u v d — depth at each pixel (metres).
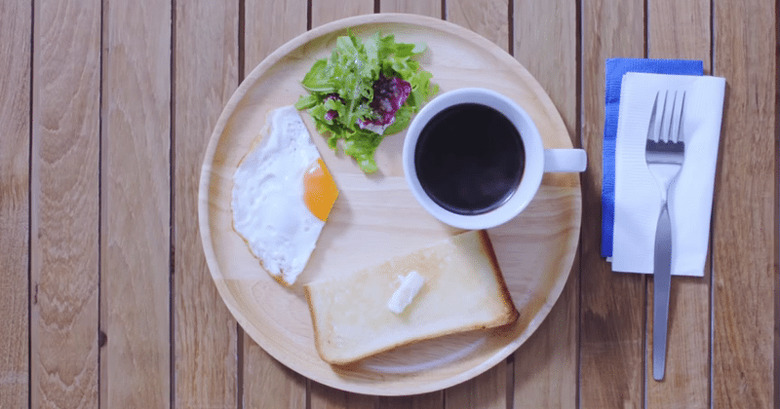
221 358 0.64
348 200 0.62
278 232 0.62
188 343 0.64
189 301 0.64
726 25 0.64
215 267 0.61
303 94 0.62
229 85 0.64
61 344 0.65
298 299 0.62
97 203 0.65
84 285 0.65
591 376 0.64
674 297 0.64
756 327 0.64
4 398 0.65
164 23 0.65
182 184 0.64
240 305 0.61
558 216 0.61
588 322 0.64
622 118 0.63
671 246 0.63
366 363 0.61
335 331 0.61
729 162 0.64
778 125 0.67
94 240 0.65
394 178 0.62
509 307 0.61
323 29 0.61
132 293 0.64
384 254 0.62
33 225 0.66
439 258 0.62
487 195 0.58
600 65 0.64
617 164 0.63
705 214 0.63
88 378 0.65
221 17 0.64
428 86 0.61
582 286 0.64
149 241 0.64
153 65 0.64
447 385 0.60
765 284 0.64
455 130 0.58
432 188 0.58
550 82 0.64
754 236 0.64
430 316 0.61
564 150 0.56
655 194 0.63
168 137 0.64
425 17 0.61
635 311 0.64
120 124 0.64
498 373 0.63
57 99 0.65
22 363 0.65
